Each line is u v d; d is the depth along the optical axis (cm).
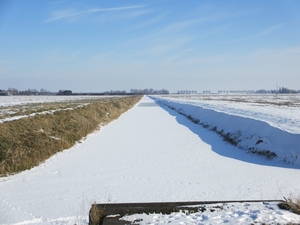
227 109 2936
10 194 800
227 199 736
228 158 1230
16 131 1344
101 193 798
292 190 800
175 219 503
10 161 1049
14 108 3197
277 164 1112
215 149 1424
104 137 1844
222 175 969
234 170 1031
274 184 859
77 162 1176
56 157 1271
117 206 564
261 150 1277
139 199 744
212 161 1176
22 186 870
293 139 1185
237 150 1398
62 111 2148
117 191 813
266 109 2950
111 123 2661
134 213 542
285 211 520
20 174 1005
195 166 1098
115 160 1206
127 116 3456
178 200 732
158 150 1412
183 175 975
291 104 4638
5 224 603
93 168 1078
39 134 1421
